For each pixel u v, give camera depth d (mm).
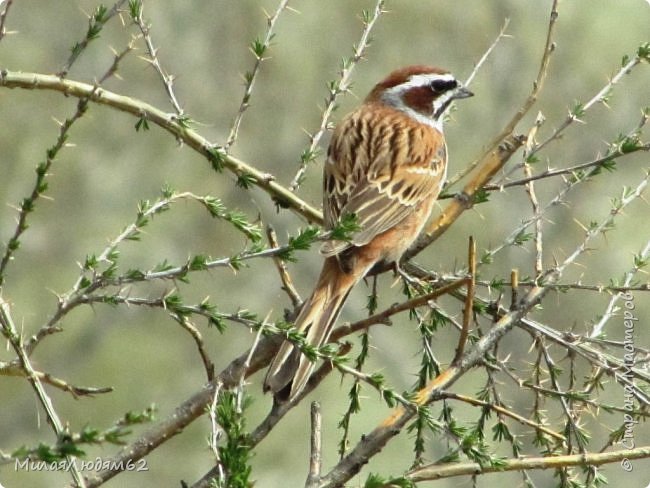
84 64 18078
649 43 6523
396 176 7758
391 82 8516
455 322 6285
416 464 5574
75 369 16625
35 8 18000
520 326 5891
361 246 7051
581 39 18484
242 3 18625
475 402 5125
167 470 15211
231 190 17750
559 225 17203
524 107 6453
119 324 16875
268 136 18484
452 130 18141
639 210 17141
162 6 18484
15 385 16000
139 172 18000
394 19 18672
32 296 17016
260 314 17234
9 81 6133
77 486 4637
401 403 4961
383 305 16828
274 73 18562
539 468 5086
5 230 17219
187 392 16797
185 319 5070
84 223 17609
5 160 17641
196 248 17609
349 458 4957
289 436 16031
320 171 18141
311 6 18703
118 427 3488
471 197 6691
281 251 4926
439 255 17062
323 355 4922
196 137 6684
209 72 18594
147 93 18375
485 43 18594
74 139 17844
